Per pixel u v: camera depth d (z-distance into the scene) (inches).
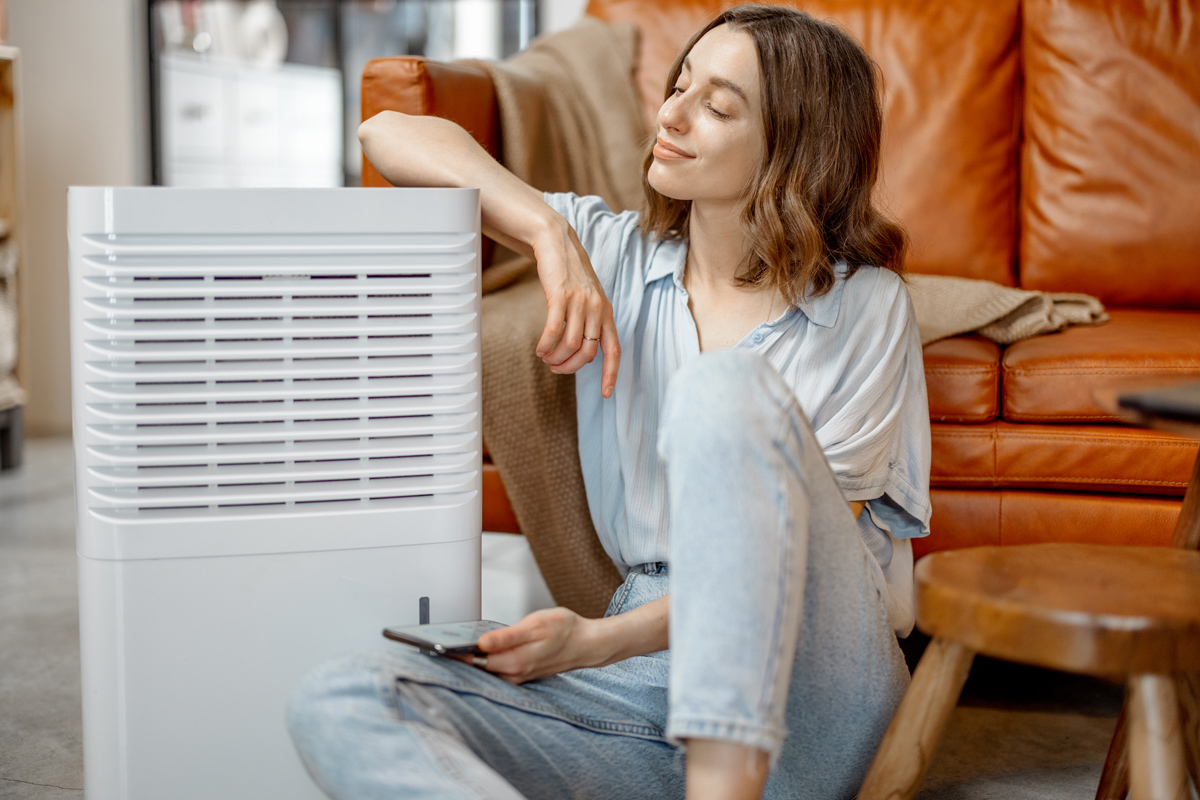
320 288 35.7
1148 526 53.6
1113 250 72.4
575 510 55.2
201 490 35.6
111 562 35.1
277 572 36.2
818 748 36.5
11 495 102.7
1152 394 28.0
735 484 28.8
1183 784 28.2
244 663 36.2
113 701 35.7
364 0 156.2
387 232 36.2
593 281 41.3
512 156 62.7
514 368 55.3
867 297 43.6
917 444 44.3
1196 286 71.6
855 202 44.0
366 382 36.7
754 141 41.3
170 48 139.1
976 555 32.4
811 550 33.0
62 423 132.4
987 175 74.4
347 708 31.4
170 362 35.2
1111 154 72.4
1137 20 72.3
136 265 34.6
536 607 73.3
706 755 28.6
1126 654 26.0
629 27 77.1
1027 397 55.0
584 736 36.5
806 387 42.4
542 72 71.0
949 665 31.2
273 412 35.9
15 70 107.9
